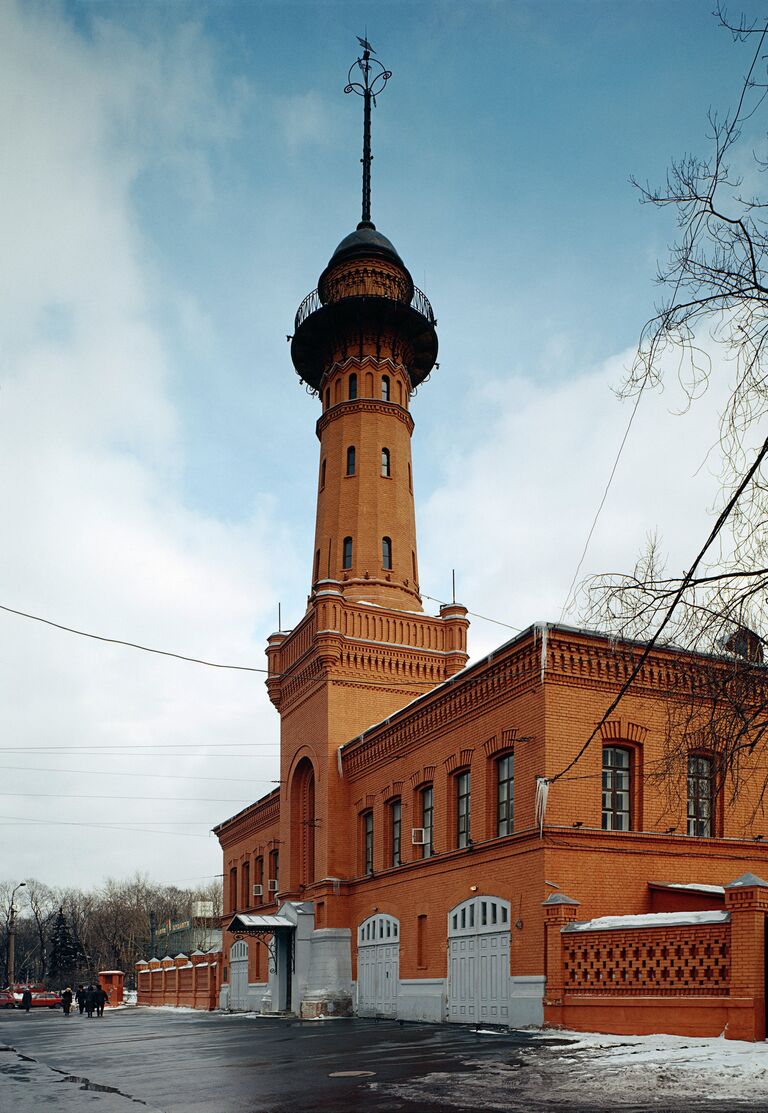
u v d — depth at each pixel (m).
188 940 97.69
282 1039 22.73
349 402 42.03
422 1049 18.08
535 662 23.03
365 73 49.34
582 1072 13.61
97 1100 13.20
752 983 16.33
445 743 27.59
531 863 22.09
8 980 96.56
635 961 18.81
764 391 10.61
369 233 45.34
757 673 11.68
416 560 41.53
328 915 33.06
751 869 23.70
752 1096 11.12
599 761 22.75
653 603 11.80
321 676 35.59
